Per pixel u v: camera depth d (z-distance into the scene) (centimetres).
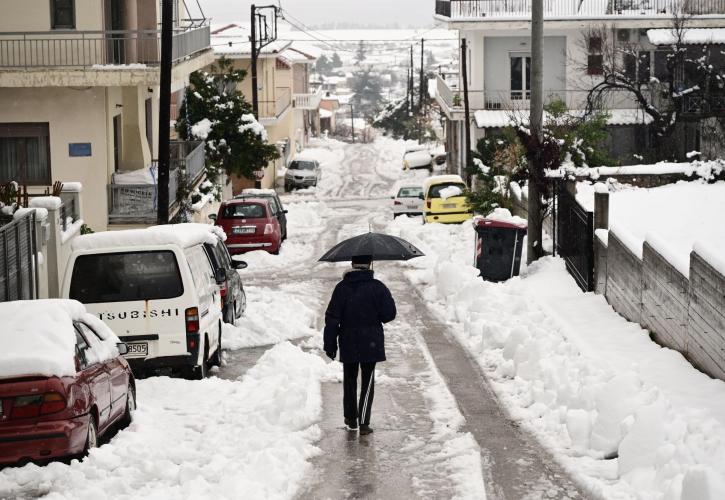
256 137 7938
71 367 1827
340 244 2116
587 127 6184
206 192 6781
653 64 8156
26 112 4922
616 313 3070
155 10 5619
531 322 2884
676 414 1778
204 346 2683
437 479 1762
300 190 11388
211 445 1908
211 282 2894
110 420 2030
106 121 4956
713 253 2191
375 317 2059
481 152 7669
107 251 2581
